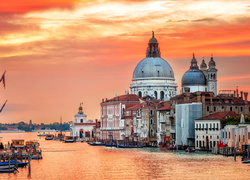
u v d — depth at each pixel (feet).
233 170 472.03
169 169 488.85
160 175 458.50
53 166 540.11
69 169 514.27
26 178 460.14
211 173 459.73
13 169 499.92
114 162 565.12
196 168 488.02
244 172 461.78
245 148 576.61
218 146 612.29
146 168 501.97
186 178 440.86
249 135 581.53
